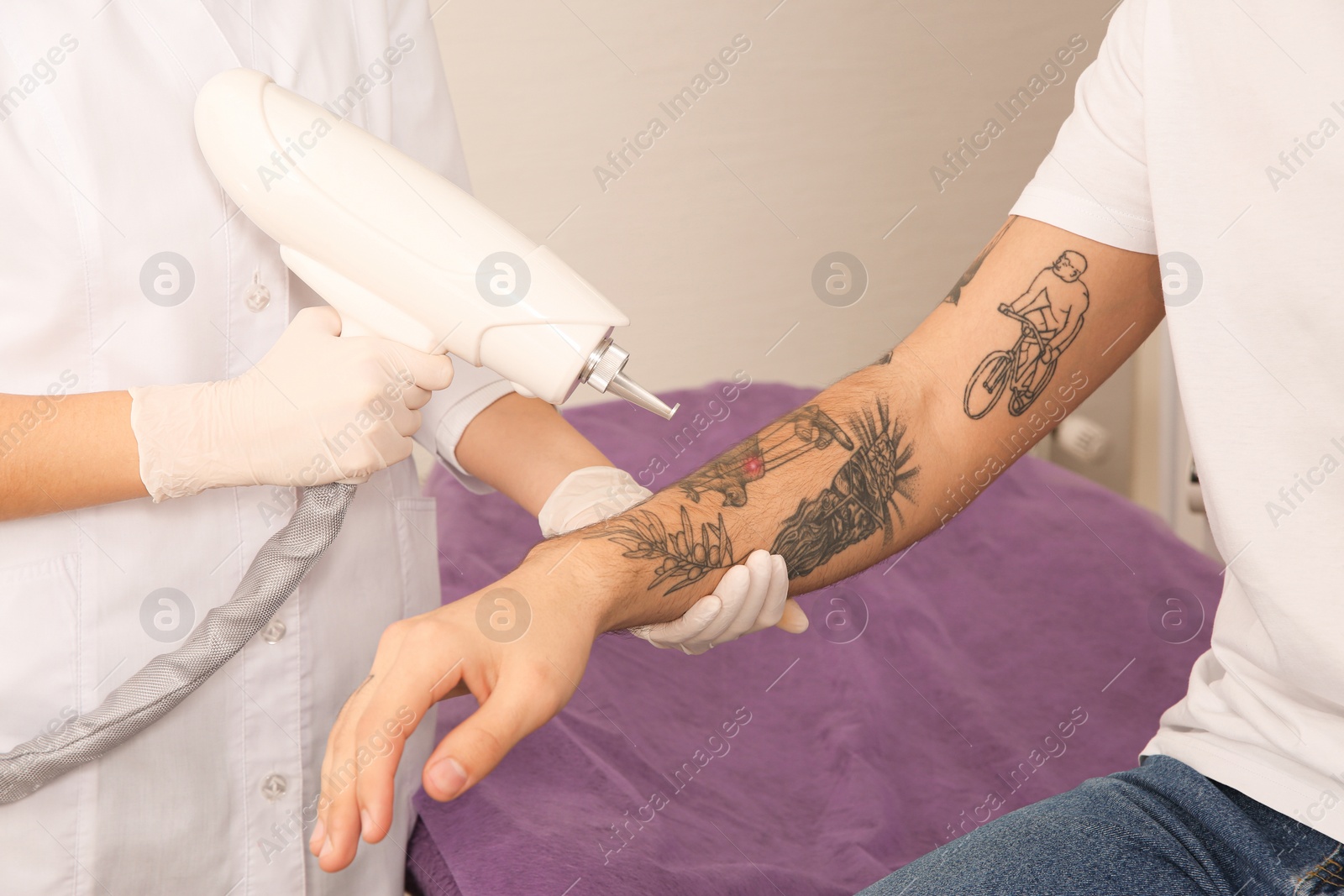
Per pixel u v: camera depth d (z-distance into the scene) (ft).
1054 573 4.65
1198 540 6.47
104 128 2.18
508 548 4.69
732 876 2.90
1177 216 2.07
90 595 2.29
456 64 6.14
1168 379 6.40
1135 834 1.93
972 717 3.82
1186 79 2.07
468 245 2.09
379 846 2.89
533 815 3.02
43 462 2.06
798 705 3.96
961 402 2.47
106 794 2.31
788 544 2.31
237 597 2.23
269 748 2.56
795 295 7.12
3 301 2.15
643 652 4.16
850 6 6.58
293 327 2.28
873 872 3.05
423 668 1.77
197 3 2.30
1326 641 1.86
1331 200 1.90
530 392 2.19
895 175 7.06
